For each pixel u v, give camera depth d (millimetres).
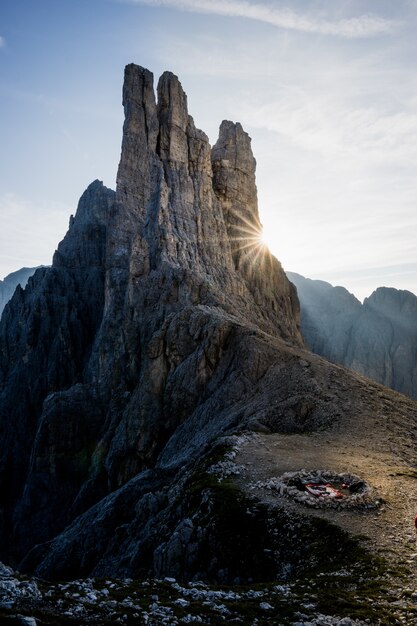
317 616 19297
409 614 19188
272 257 167750
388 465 47219
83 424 118938
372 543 28844
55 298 163625
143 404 95500
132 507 61812
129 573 40781
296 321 168125
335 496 36094
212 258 139500
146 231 132375
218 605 20297
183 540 36031
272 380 80312
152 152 145250
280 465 45719
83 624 16219
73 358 151375
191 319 99000
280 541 32188
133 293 121125
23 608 16719
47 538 104438
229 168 161875
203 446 64812
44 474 114375
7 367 171875
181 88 153375
